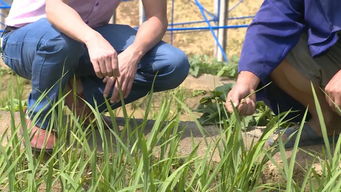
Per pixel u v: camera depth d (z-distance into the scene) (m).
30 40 3.66
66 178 2.81
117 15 13.01
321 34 3.46
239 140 3.04
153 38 3.76
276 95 3.76
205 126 4.26
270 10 3.57
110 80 3.68
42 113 3.69
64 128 3.36
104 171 2.93
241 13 12.77
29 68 3.79
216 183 3.33
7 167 3.01
